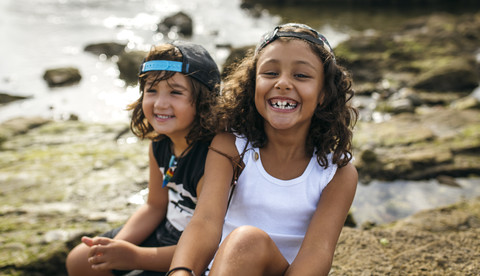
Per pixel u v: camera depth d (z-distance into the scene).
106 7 13.19
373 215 3.48
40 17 11.45
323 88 1.82
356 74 7.59
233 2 15.33
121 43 9.21
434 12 14.20
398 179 4.05
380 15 13.77
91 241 1.94
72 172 3.68
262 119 1.90
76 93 6.83
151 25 11.40
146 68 1.95
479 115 5.36
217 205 1.75
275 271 1.61
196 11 13.67
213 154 1.87
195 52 1.97
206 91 1.97
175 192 2.07
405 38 8.84
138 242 2.15
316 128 1.85
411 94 6.41
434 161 4.20
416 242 2.56
